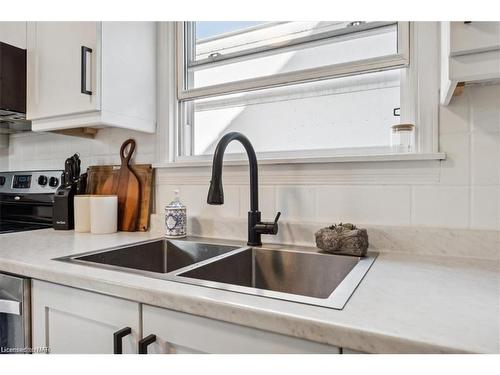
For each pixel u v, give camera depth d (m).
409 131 1.05
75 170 1.58
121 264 1.09
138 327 0.67
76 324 0.77
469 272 0.78
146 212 1.45
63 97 1.34
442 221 0.98
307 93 1.30
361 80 1.21
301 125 1.31
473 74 0.68
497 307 0.56
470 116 0.95
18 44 1.50
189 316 0.62
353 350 0.49
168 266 1.26
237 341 0.57
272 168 1.22
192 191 1.40
